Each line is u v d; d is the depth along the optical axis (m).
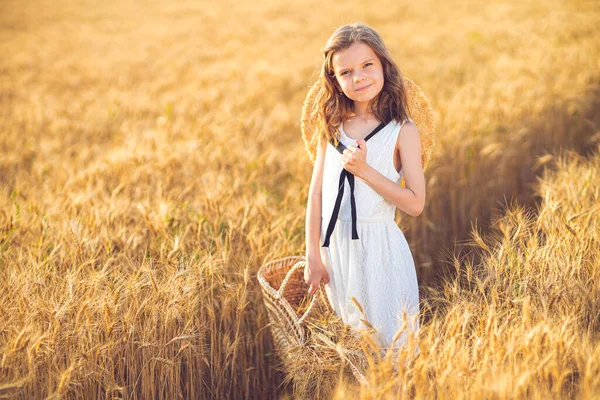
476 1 19.52
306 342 2.38
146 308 2.56
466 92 7.10
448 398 1.87
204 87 9.49
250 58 12.30
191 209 3.75
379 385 1.91
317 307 2.67
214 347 2.88
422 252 4.20
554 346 1.91
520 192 5.15
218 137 5.87
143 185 4.40
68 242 3.16
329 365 2.26
